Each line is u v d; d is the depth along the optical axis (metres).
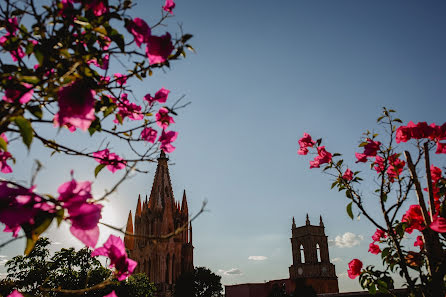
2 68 2.21
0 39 2.66
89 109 1.95
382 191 4.19
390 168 4.46
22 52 2.76
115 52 2.54
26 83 2.28
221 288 86.62
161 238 2.21
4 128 2.10
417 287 3.85
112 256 2.47
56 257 26.44
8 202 1.69
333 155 4.70
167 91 3.41
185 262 91.56
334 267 79.00
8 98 2.17
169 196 97.75
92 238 1.81
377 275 4.36
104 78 2.65
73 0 2.29
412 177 3.96
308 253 80.88
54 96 2.04
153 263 85.12
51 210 1.76
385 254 4.43
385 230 4.17
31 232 1.75
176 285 83.25
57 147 2.74
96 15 2.55
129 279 42.91
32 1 2.24
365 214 4.26
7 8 2.31
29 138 1.91
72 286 25.53
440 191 4.22
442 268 3.54
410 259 4.26
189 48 2.67
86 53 2.44
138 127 3.23
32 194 1.72
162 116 3.40
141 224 94.38
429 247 3.75
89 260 27.30
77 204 1.77
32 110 2.34
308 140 4.91
